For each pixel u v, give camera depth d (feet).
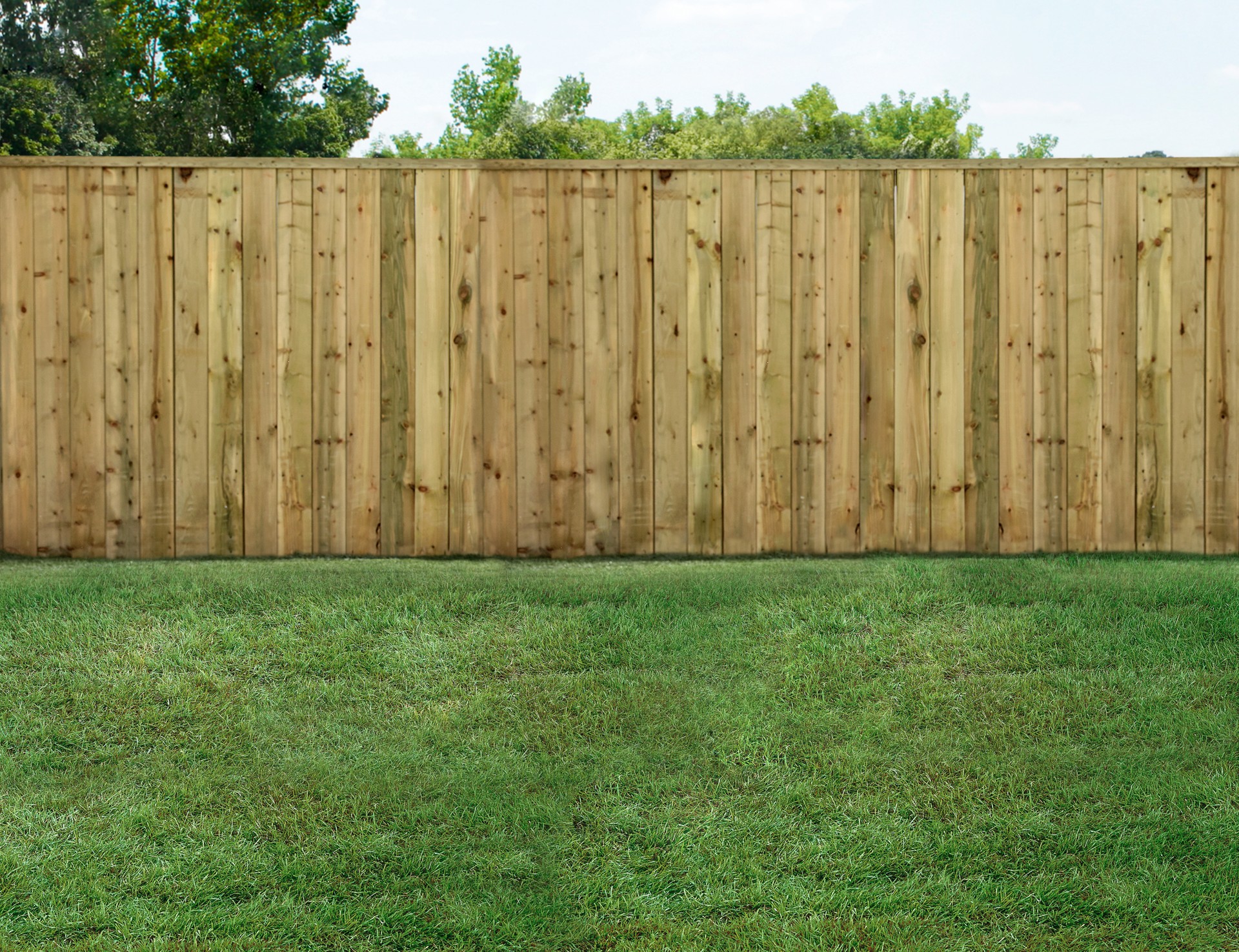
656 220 21.45
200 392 21.31
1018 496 21.74
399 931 9.75
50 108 104.68
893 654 16.20
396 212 21.35
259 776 12.71
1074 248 21.70
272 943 9.50
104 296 21.26
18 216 21.15
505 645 16.56
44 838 11.27
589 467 21.52
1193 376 21.77
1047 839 11.34
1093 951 9.46
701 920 9.99
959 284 21.63
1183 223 21.79
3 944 9.38
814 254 21.56
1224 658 15.89
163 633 16.78
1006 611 17.67
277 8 109.81
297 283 21.31
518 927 9.80
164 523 21.38
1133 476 21.79
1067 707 14.56
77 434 21.31
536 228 21.39
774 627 17.21
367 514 21.47
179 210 21.26
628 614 17.67
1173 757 13.15
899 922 9.89
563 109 198.70
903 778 12.72
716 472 21.61
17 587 18.63
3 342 21.24
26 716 14.17
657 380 21.53
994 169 21.61
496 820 11.77
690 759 13.25
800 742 13.65
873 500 21.65
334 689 15.20
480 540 21.52
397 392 21.40
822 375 21.61
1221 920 9.92
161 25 108.37
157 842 11.23
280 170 21.31
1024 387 21.70
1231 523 21.81
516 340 21.44
